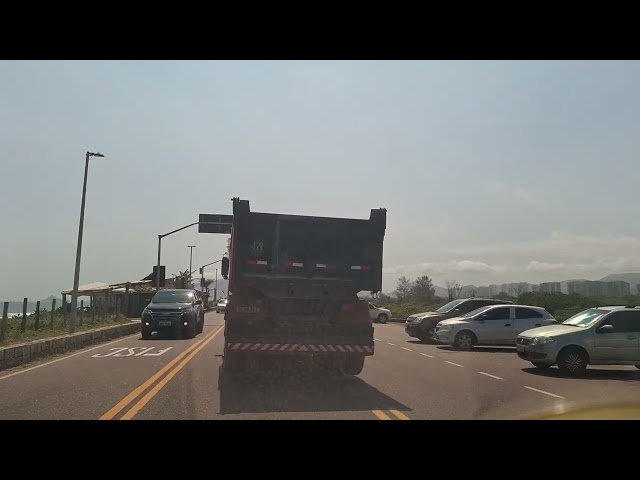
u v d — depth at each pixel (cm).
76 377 1226
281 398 995
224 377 1223
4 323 1738
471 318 2002
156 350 1836
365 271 1209
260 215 1194
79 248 2331
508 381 1246
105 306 3419
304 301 1195
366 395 1036
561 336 1393
